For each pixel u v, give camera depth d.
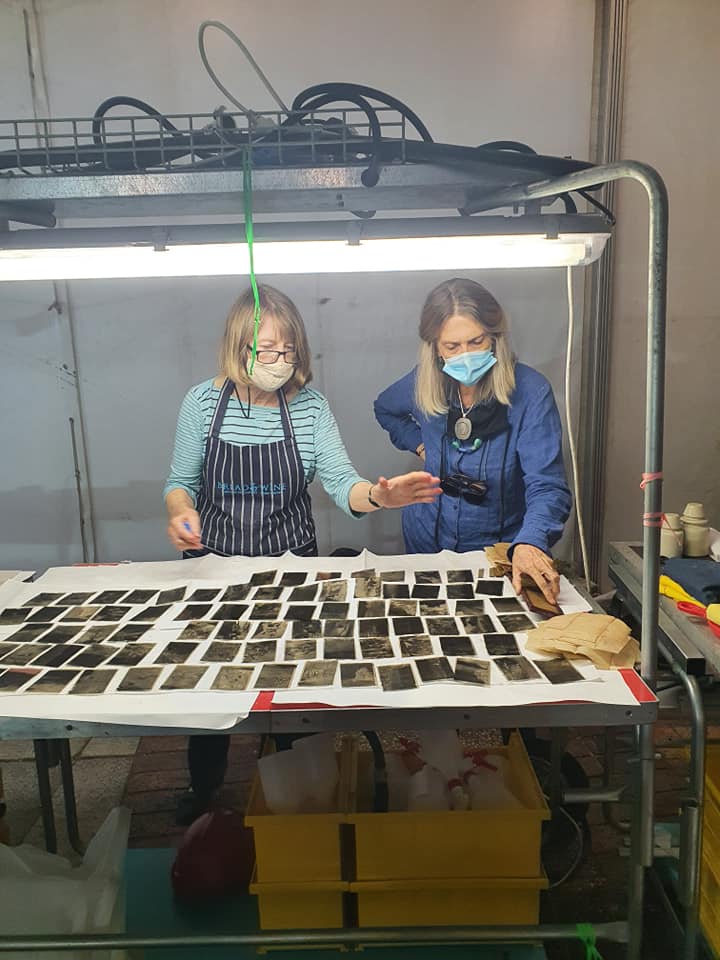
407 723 1.22
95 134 1.29
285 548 2.11
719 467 3.09
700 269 2.89
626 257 2.87
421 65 2.67
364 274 2.86
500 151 1.30
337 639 1.50
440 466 2.18
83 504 3.04
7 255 1.38
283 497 2.08
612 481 3.07
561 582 1.78
